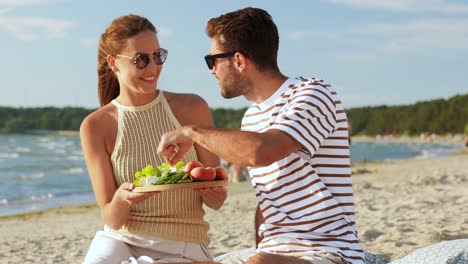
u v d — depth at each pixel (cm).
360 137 14150
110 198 354
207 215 1214
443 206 981
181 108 373
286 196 317
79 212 1617
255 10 321
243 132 290
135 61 349
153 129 364
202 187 321
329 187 312
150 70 352
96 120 362
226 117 12438
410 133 12756
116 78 376
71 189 2509
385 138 13325
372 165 3484
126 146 361
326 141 312
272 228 323
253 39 315
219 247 784
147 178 321
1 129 13250
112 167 362
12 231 1212
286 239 316
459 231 716
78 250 883
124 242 350
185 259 350
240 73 320
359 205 1108
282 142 290
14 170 3672
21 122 13312
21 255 852
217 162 372
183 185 315
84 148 360
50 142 9300
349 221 313
